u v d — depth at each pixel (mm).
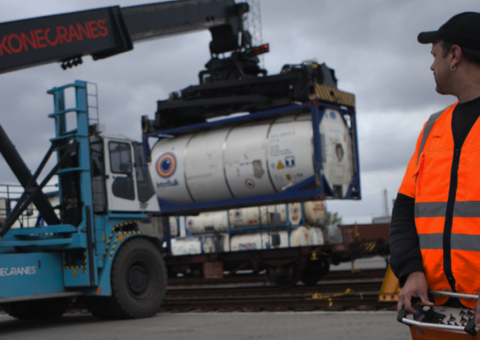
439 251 1750
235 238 16703
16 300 7551
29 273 7777
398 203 2045
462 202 1706
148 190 9422
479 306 1557
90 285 8031
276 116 12844
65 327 7938
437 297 1798
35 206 8609
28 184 8109
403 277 1865
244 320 7434
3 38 8000
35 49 8391
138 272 8891
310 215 16016
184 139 14258
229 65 14578
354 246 13266
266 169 12414
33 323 8961
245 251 14234
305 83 12828
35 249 8398
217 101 13703
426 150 1909
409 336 5320
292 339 5586
